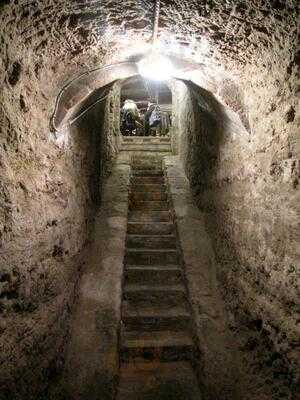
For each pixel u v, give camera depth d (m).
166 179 6.70
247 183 3.15
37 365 2.47
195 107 5.48
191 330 3.73
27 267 2.30
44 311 2.65
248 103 2.90
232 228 3.66
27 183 2.31
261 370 2.64
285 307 2.31
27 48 2.06
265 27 2.06
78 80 2.89
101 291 3.91
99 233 4.89
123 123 11.47
